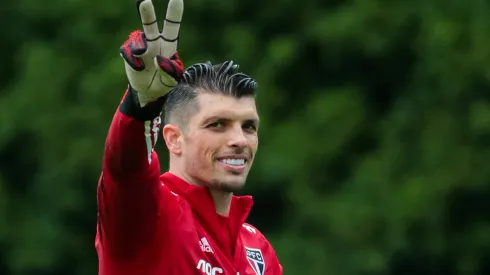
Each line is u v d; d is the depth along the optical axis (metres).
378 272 53.09
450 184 53.28
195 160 15.88
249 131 16.02
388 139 55.50
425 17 55.28
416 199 52.84
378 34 56.25
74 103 57.00
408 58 57.59
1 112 57.12
